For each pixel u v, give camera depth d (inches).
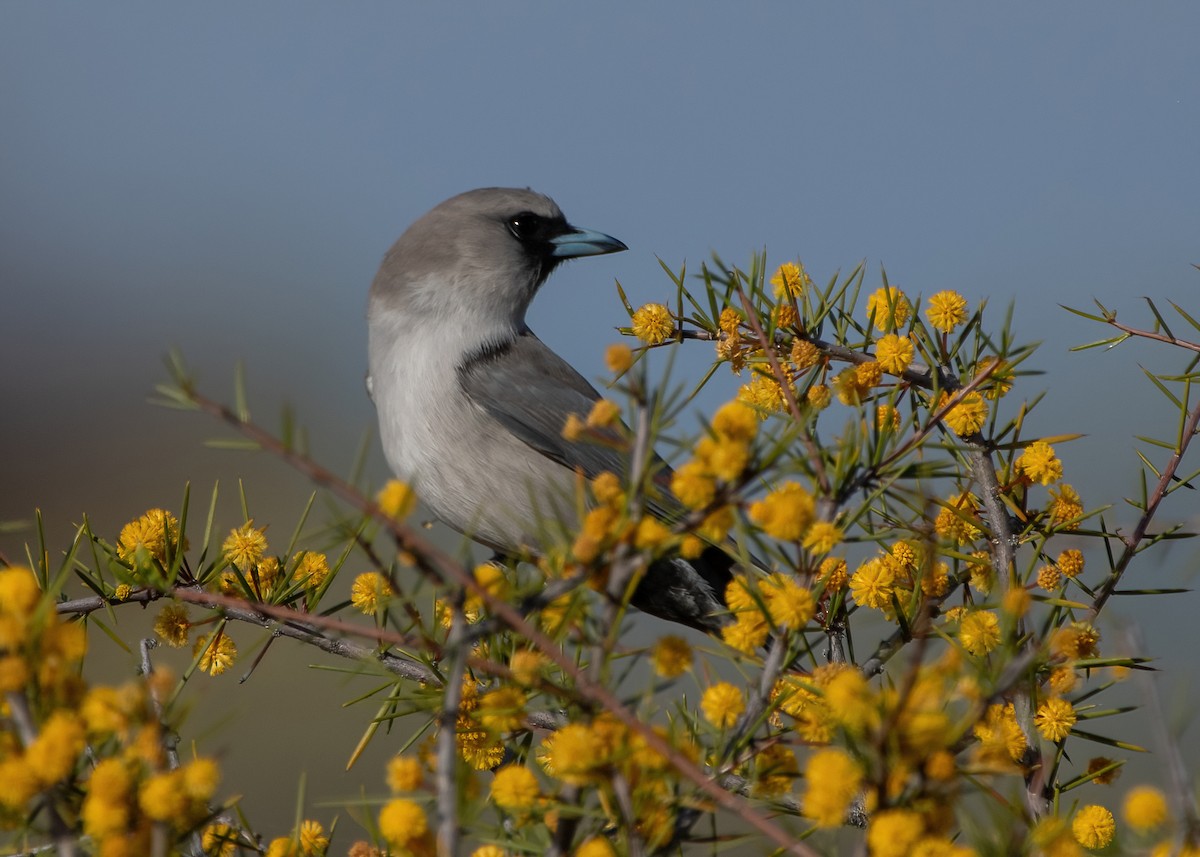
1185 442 262.1
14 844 162.2
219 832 198.8
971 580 262.4
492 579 171.2
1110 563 261.9
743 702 178.1
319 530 171.2
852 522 192.5
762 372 280.5
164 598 275.9
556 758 161.6
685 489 169.0
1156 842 162.2
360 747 225.1
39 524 248.5
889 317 289.6
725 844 169.0
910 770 150.3
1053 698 217.5
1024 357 268.4
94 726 153.7
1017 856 153.3
